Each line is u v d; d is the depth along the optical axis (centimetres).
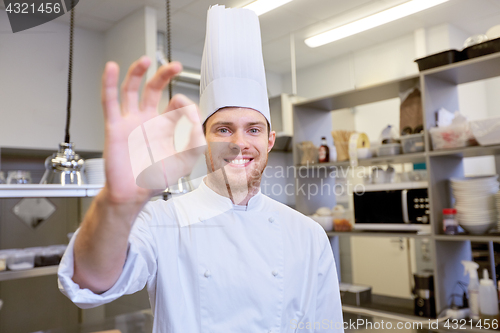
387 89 244
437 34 358
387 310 221
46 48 323
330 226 265
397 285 385
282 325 91
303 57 433
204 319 82
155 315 82
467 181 205
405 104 237
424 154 218
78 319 370
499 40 195
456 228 210
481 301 193
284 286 93
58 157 153
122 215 50
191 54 410
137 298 317
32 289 352
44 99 320
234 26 98
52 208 360
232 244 87
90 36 349
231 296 84
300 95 474
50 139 320
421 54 362
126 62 324
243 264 87
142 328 197
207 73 96
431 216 213
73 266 55
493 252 218
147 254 76
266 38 379
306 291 98
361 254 415
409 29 366
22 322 345
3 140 297
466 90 369
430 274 212
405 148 230
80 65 341
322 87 451
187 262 85
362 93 254
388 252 393
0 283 336
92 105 346
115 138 45
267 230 92
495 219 202
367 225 245
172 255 84
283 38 379
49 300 360
